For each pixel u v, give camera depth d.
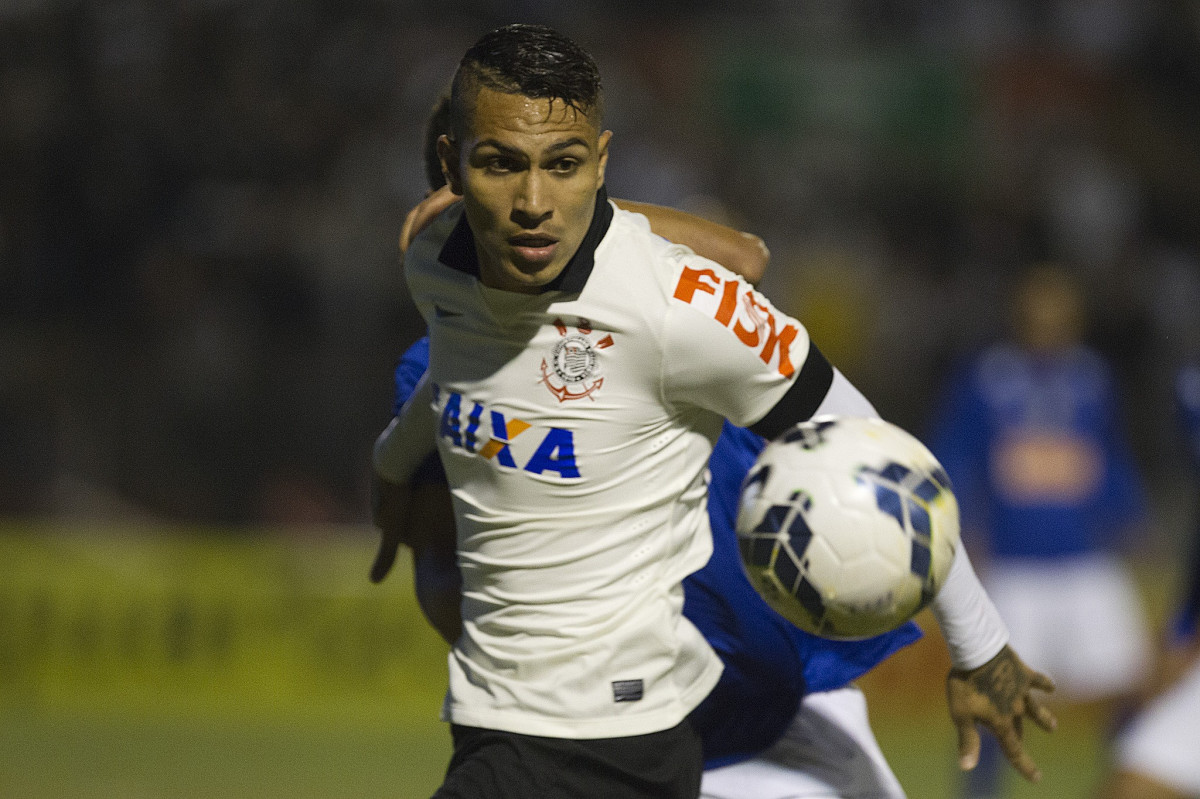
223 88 46.12
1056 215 54.19
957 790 22.56
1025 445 25.28
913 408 47.19
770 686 10.59
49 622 29.89
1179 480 46.00
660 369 8.94
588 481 9.09
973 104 54.22
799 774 10.73
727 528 10.41
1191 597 13.93
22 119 43.91
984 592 9.63
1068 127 56.78
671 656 9.38
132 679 29.84
